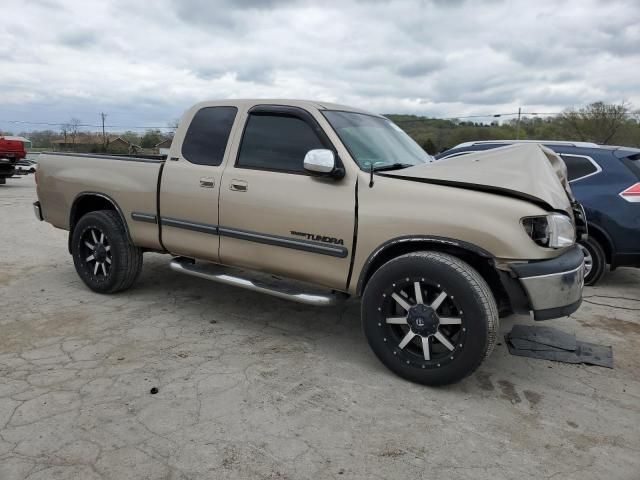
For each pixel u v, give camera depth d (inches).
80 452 100.3
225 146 165.3
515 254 120.3
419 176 135.3
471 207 124.6
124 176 186.7
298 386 130.5
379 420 116.0
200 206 166.6
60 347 149.5
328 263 144.3
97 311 181.5
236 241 160.9
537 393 132.2
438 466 100.3
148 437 106.0
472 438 110.4
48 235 328.8
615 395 132.8
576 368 148.3
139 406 117.9
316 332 169.0
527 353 156.6
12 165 683.4
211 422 112.4
